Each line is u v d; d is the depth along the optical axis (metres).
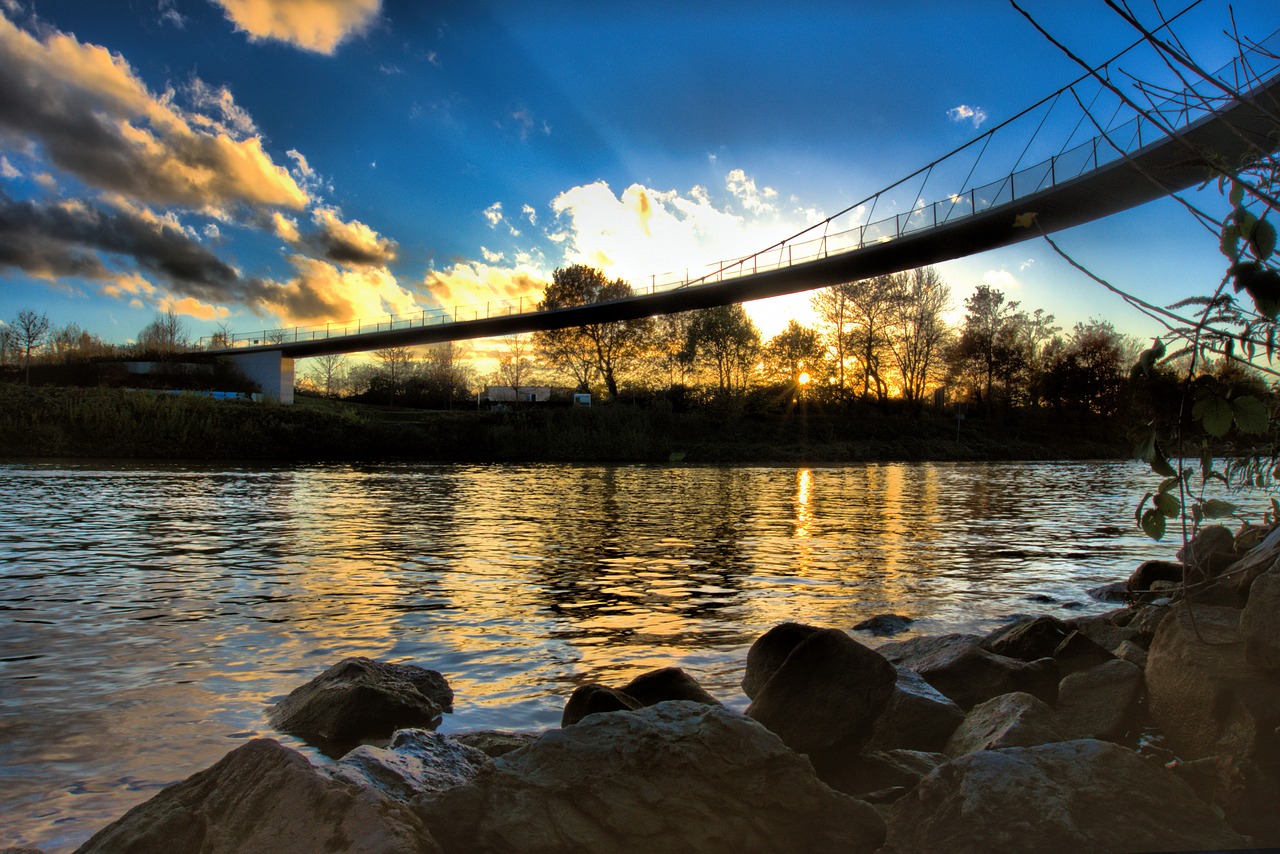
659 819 2.73
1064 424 70.06
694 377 69.44
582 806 2.75
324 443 48.53
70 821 3.48
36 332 72.25
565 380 76.25
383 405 85.75
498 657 6.47
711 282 61.81
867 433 64.12
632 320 70.75
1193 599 4.60
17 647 6.61
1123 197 37.75
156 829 2.58
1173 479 2.62
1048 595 9.38
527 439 53.41
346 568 11.12
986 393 73.25
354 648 6.71
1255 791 3.15
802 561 12.20
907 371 70.06
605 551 13.23
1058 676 4.80
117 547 13.09
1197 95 1.80
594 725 3.05
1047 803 2.86
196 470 36.09
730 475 40.28
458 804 2.74
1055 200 39.16
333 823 2.47
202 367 80.25
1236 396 2.34
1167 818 2.89
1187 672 3.87
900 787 3.64
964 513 20.97
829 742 3.86
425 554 12.66
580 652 6.64
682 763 2.88
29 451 42.16
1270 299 1.92
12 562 11.45
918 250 49.16
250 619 7.78
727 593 9.44
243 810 2.62
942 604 8.81
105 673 5.85
